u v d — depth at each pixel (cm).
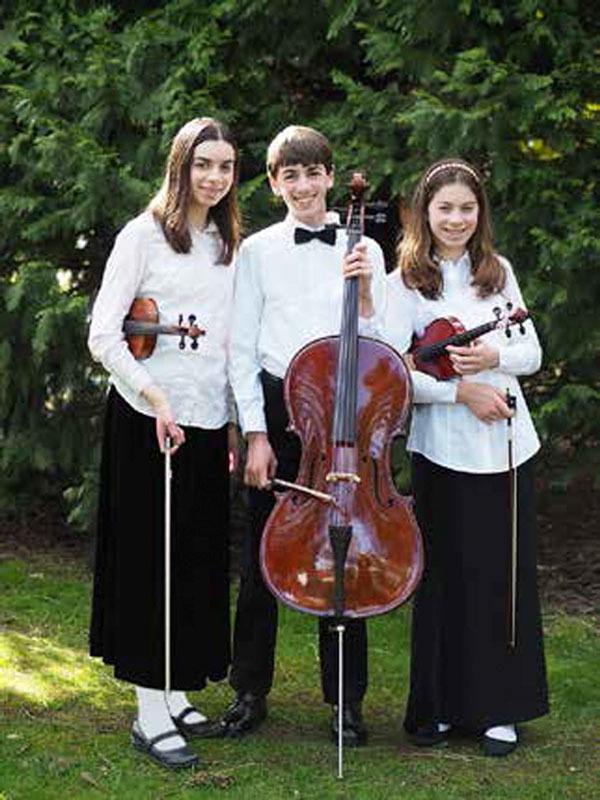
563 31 493
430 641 379
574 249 476
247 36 541
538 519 635
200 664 371
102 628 376
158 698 374
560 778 361
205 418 368
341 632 352
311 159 364
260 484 364
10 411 578
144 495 364
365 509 351
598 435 527
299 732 394
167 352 362
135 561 366
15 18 571
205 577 371
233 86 550
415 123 483
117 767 365
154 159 541
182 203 359
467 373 366
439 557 378
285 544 350
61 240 577
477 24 498
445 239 373
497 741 376
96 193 527
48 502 655
